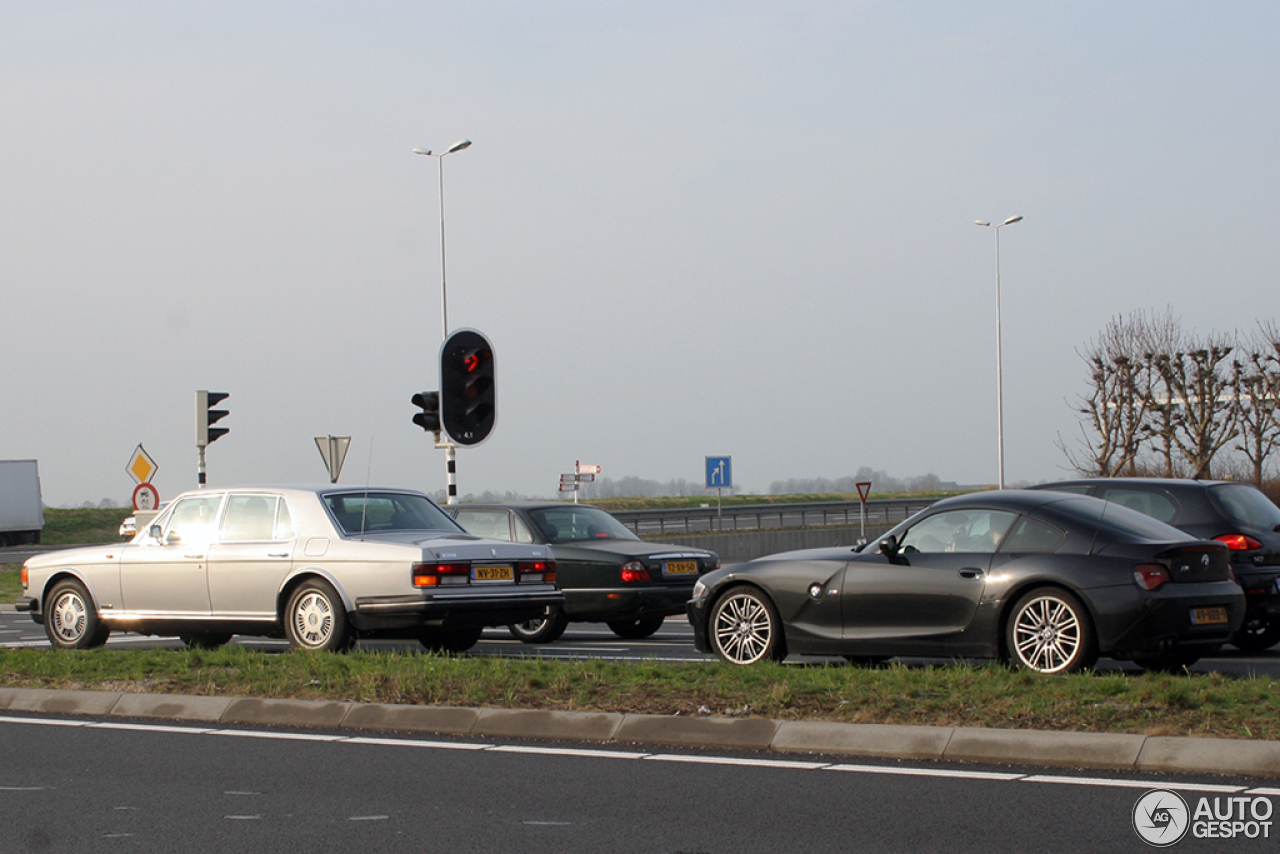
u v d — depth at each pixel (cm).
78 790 892
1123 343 5219
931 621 1300
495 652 1684
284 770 945
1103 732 919
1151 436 5153
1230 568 1295
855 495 9625
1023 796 814
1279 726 908
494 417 2286
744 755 956
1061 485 1631
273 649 1770
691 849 723
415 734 1071
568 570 1848
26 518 6769
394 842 747
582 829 767
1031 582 1252
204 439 2838
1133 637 1206
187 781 915
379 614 1515
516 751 991
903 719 990
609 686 1153
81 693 1238
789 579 1383
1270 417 5031
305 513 1600
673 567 1870
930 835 738
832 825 762
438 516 1695
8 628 2339
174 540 1675
